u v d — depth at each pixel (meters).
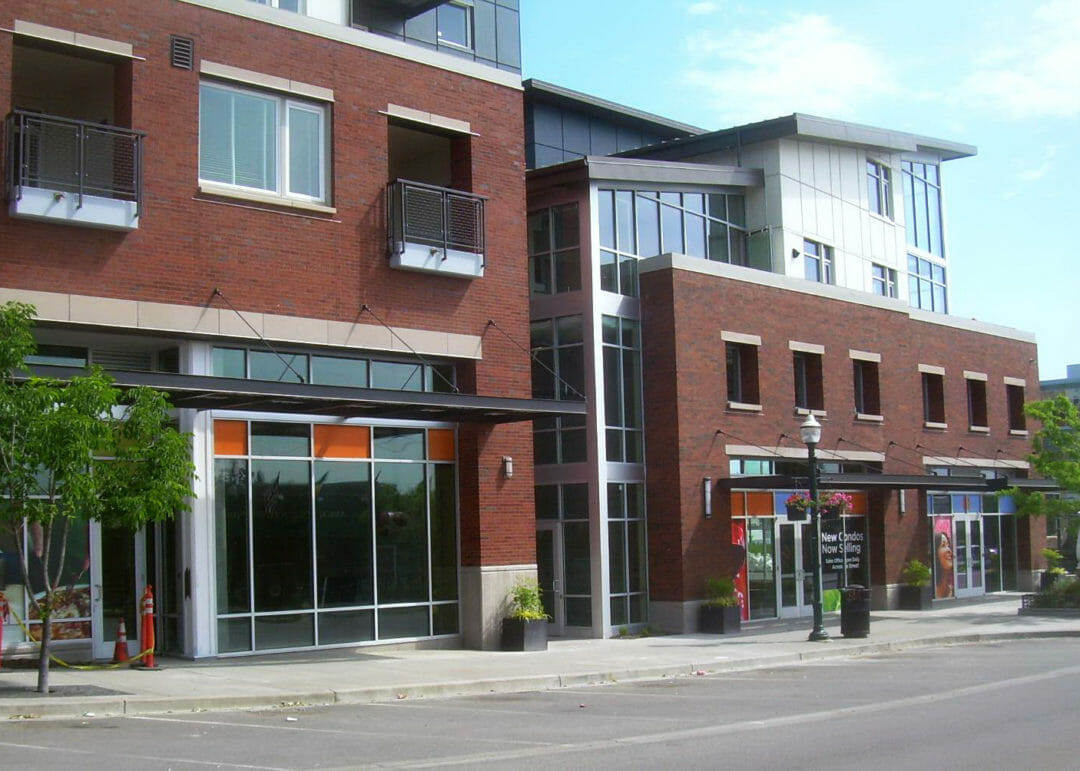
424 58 21.28
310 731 12.41
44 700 13.42
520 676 17.20
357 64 20.34
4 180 16.36
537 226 26.55
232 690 14.89
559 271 26.00
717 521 26.27
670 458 25.61
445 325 20.98
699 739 11.77
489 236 21.83
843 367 30.84
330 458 19.86
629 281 26.52
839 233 33.19
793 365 29.20
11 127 16.41
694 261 26.47
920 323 34.38
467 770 9.88
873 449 31.55
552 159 34.06
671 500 25.50
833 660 21.45
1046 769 9.88
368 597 20.09
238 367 18.77
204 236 18.17
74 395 13.53
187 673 16.56
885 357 32.53
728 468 26.78
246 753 10.81
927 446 33.91
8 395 13.16
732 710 14.28
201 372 18.28
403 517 20.77
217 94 18.78
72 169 17.12
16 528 13.97
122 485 13.99
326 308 19.44
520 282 22.22
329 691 15.15
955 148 39.12
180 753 10.78
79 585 17.62
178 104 18.14
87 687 14.62
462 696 16.09
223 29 18.77
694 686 17.33
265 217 18.89
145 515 14.08
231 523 18.52
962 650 22.95
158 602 18.48
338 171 19.88
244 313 18.45
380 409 19.23
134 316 17.30
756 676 18.77
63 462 13.30
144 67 17.84
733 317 27.39
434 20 26.09
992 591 36.94
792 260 30.95
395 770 9.87
